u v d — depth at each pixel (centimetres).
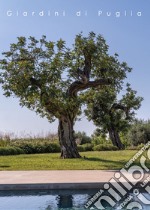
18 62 1947
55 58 1959
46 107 2023
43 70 1972
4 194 979
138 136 4262
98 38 2083
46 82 1950
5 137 3136
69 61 1978
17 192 988
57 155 2395
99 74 2212
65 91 2042
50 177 1125
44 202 907
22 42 2008
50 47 2003
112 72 2184
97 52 2062
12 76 1955
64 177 1123
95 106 3516
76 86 2052
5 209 845
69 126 2080
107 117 3484
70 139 2075
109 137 3831
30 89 1930
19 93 1958
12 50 2012
